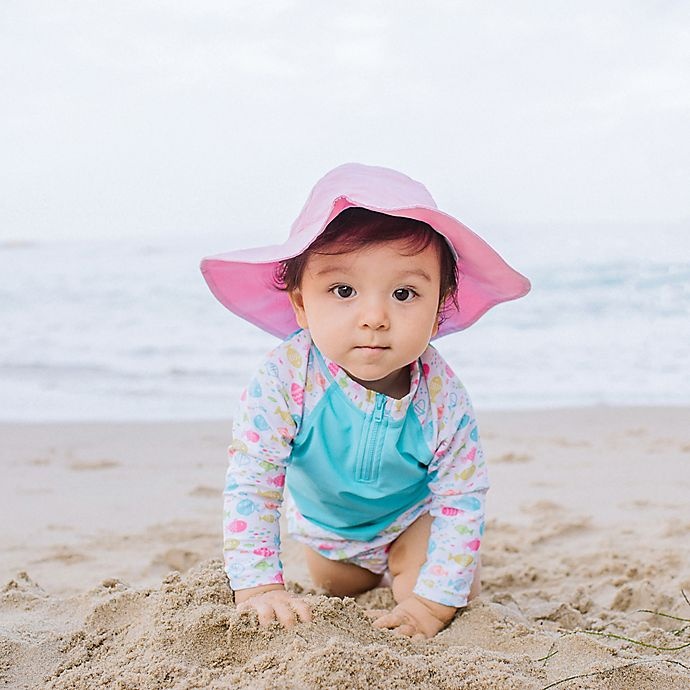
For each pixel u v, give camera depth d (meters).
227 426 6.86
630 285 14.34
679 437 6.20
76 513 4.44
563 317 12.41
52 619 2.60
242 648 2.22
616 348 10.60
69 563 3.60
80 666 2.26
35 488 4.97
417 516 2.83
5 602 2.74
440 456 2.70
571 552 3.73
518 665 2.28
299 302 2.66
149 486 5.04
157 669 2.12
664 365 9.72
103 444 6.21
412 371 2.69
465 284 2.79
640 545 3.77
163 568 3.54
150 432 6.62
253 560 2.54
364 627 2.39
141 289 15.59
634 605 3.10
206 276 2.74
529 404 8.14
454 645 2.48
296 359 2.66
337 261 2.40
